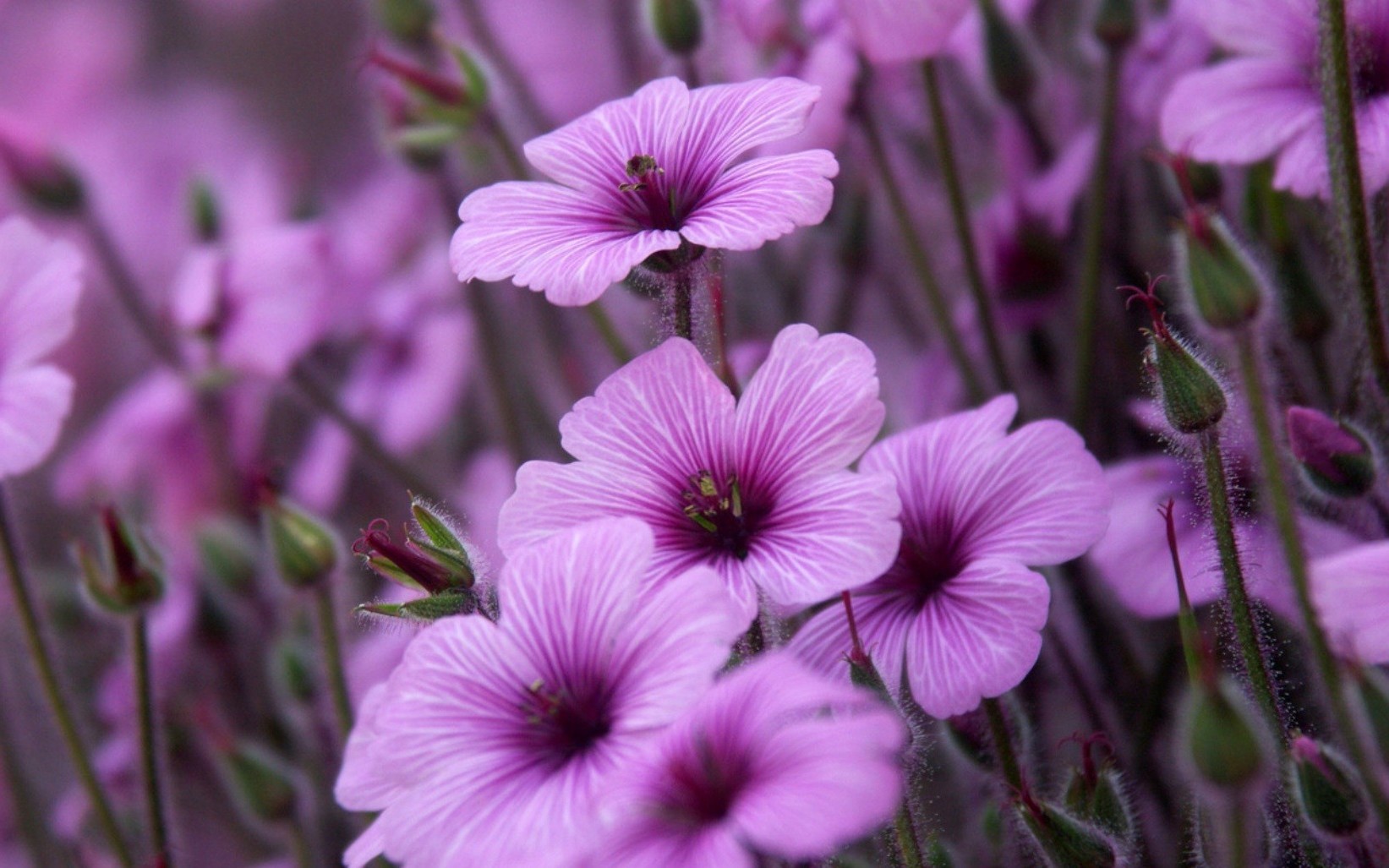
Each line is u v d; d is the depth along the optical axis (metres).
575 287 0.33
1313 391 0.38
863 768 0.30
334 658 0.38
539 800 0.32
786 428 0.34
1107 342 0.42
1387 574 0.33
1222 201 0.38
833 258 0.44
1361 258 0.35
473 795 0.32
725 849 0.30
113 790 0.44
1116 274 0.42
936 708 0.33
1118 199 0.41
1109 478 0.38
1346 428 0.34
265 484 0.38
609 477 0.34
